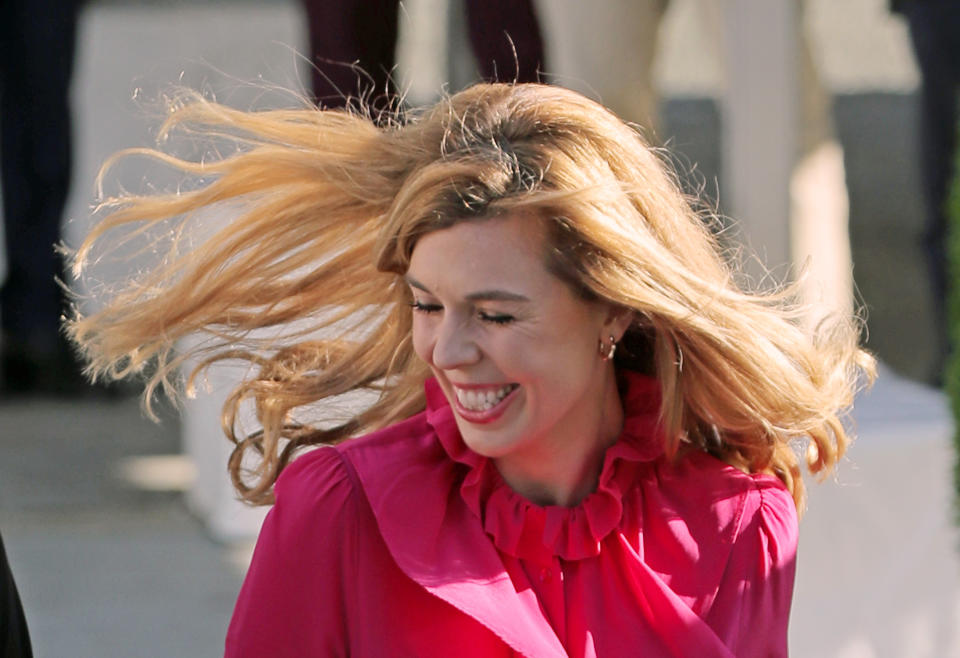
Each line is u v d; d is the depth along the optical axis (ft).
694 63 171.32
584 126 20.52
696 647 21.18
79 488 66.49
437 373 20.51
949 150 69.26
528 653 20.12
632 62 53.42
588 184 19.99
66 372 83.25
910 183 131.64
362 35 53.47
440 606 20.83
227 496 59.26
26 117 79.25
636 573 21.61
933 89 69.21
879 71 180.75
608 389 22.49
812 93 58.59
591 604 21.45
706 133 143.54
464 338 19.81
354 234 23.73
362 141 23.13
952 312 38.04
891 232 115.96
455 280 19.58
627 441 22.62
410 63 84.38
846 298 57.82
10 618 22.79
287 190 23.67
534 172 19.85
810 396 23.04
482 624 20.51
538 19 53.11
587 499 21.84
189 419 62.95
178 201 24.72
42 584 54.70
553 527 21.36
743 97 55.88
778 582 22.82
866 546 41.47
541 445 21.76
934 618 42.22
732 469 23.31
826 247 57.52
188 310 24.34
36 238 81.41
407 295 23.48
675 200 21.49
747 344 22.21
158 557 57.77
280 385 24.79
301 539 20.95
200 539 59.98
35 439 74.54
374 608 20.72
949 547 41.86
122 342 24.75
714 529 22.49
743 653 22.27
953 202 38.29
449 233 19.57
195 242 26.37
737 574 22.44
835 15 189.88
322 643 20.97
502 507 21.50
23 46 77.41
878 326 90.53
